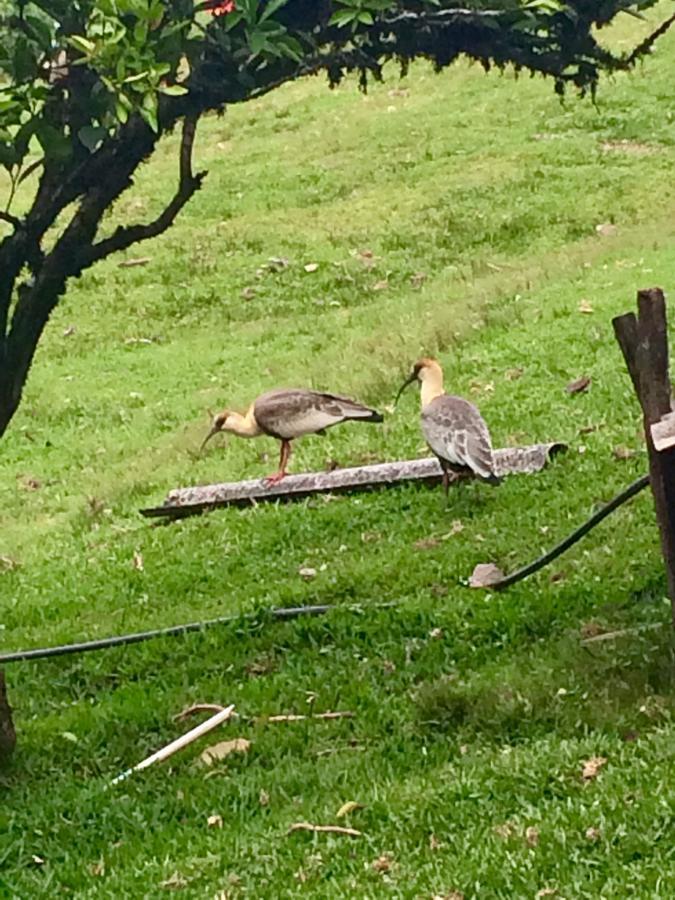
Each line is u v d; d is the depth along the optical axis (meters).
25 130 7.45
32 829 8.08
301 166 30.17
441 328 18.78
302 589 11.32
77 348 23.34
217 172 30.47
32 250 8.46
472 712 8.57
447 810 7.21
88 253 8.55
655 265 20.02
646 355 7.56
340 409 13.55
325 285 24.56
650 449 7.62
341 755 8.55
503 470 13.01
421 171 28.98
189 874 7.16
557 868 6.40
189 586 12.27
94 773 8.91
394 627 10.27
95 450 18.73
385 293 23.86
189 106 8.16
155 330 23.81
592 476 12.52
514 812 7.08
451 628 10.12
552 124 30.00
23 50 7.34
